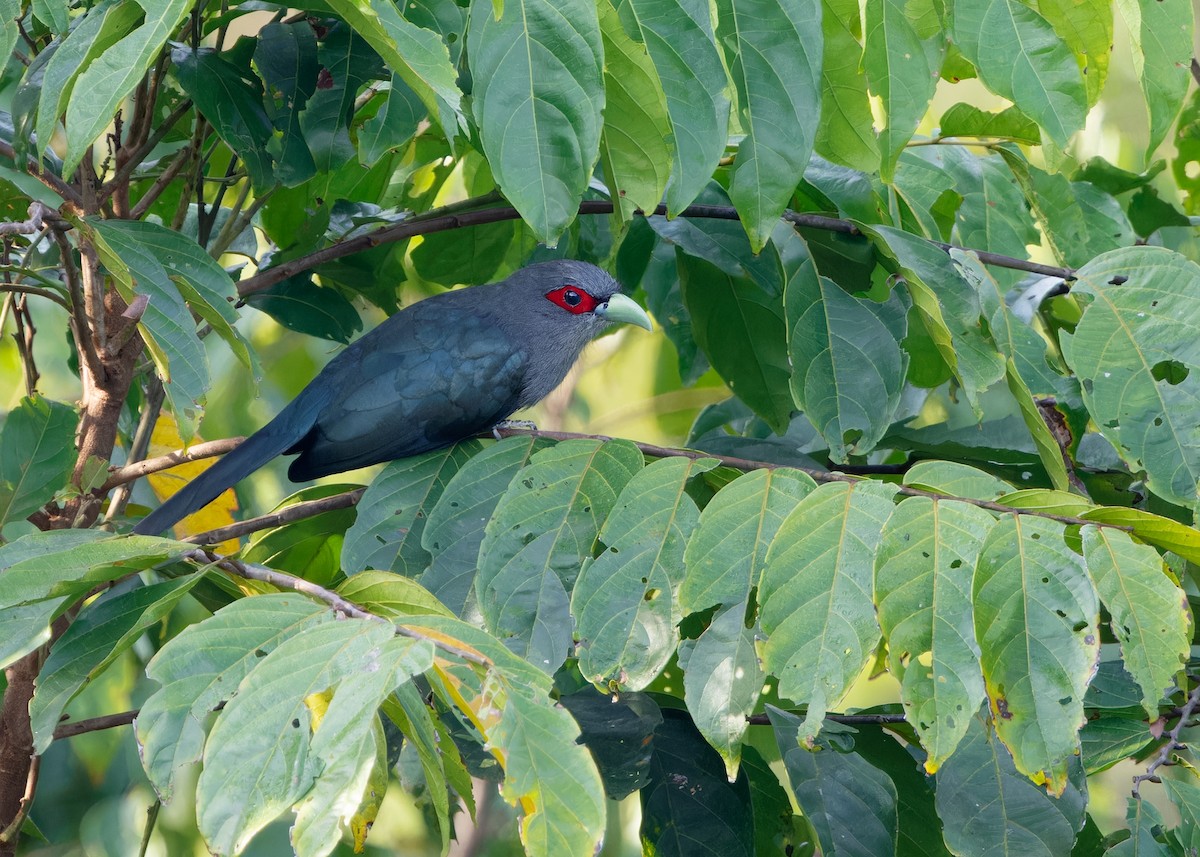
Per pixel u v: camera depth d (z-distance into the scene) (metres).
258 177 6.48
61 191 6.37
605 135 5.11
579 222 9.28
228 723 3.60
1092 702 6.68
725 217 7.38
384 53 4.46
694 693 4.69
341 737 3.49
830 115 5.86
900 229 7.19
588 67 4.54
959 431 7.85
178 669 4.03
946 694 4.30
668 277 10.32
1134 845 5.46
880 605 4.39
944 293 6.20
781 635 4.48
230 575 4.80
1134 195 9.27
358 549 6.33
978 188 7.86
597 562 4.95
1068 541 4.89
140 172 8.05
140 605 4.87
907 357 6.37
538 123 4.57
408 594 4.58
